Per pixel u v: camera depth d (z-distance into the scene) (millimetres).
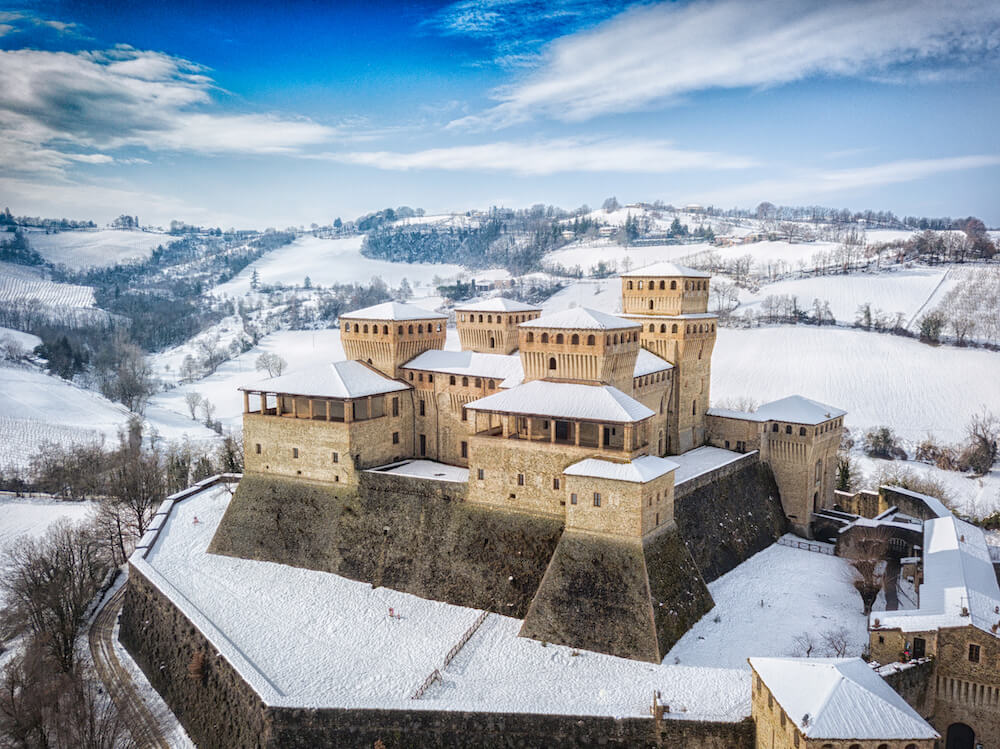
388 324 99125
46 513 138875
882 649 63000
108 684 78188
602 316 84125
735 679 61906
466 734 57406
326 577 85125
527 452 78312
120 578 107375
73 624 86438
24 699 71812
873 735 44938
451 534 82000
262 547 90875
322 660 66812
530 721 56938
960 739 60531
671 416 103188
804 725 45906
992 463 156500
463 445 96812
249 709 61156
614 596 69062
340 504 90188
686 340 101750
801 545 95500
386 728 57875
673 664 64625
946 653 60094
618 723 56094
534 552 76375
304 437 93500
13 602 96625
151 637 80312
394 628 73125
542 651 67625
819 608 75750
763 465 103250
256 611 76938
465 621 74000
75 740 67250
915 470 152375
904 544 89438
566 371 82375
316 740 58219
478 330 105375
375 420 94250
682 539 77062
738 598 78062
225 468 139500
